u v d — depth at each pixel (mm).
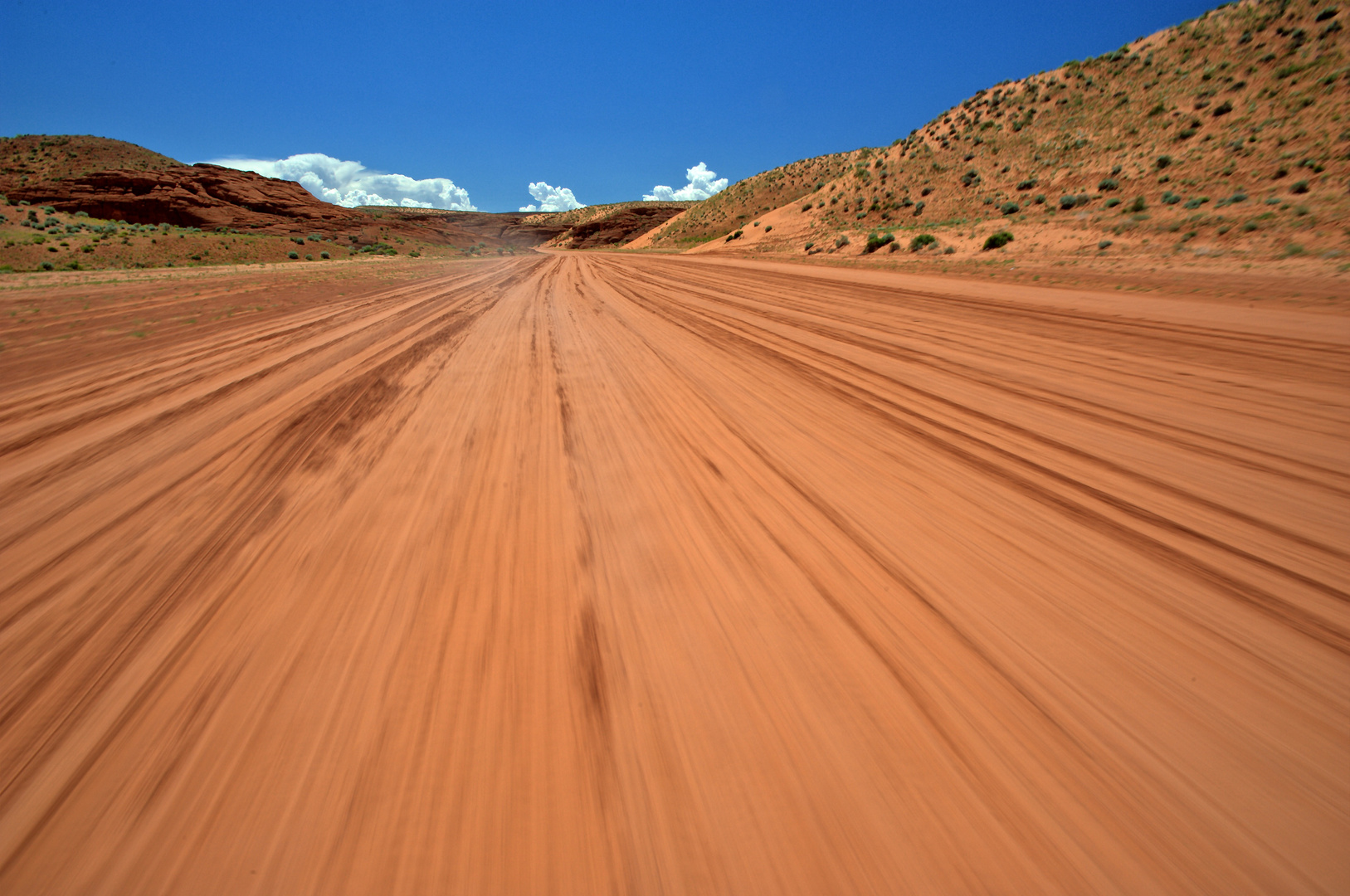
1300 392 5387
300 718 2143
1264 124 27734
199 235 47719
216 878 1592
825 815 1759
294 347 9656
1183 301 10125
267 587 3016
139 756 1992
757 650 2471
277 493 4207
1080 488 3854
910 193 47125
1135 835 1667
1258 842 1633
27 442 5375
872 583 2926
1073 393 5809
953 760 1925
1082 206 30344
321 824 1741
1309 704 2092
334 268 34094
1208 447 4352
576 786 1865
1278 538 3148
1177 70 40031
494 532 3570
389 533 3584
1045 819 1724
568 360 8633
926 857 1631
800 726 2074
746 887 1568
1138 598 2721
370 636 2605
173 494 4203
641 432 5359
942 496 3844
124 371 8055
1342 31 30969
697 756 1966
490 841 1691
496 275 28531
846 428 5219
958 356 7551
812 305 12953
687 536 3465
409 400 6586
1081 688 2207
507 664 2416
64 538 3604
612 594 2902
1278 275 11969
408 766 1937
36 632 2699
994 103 52281
